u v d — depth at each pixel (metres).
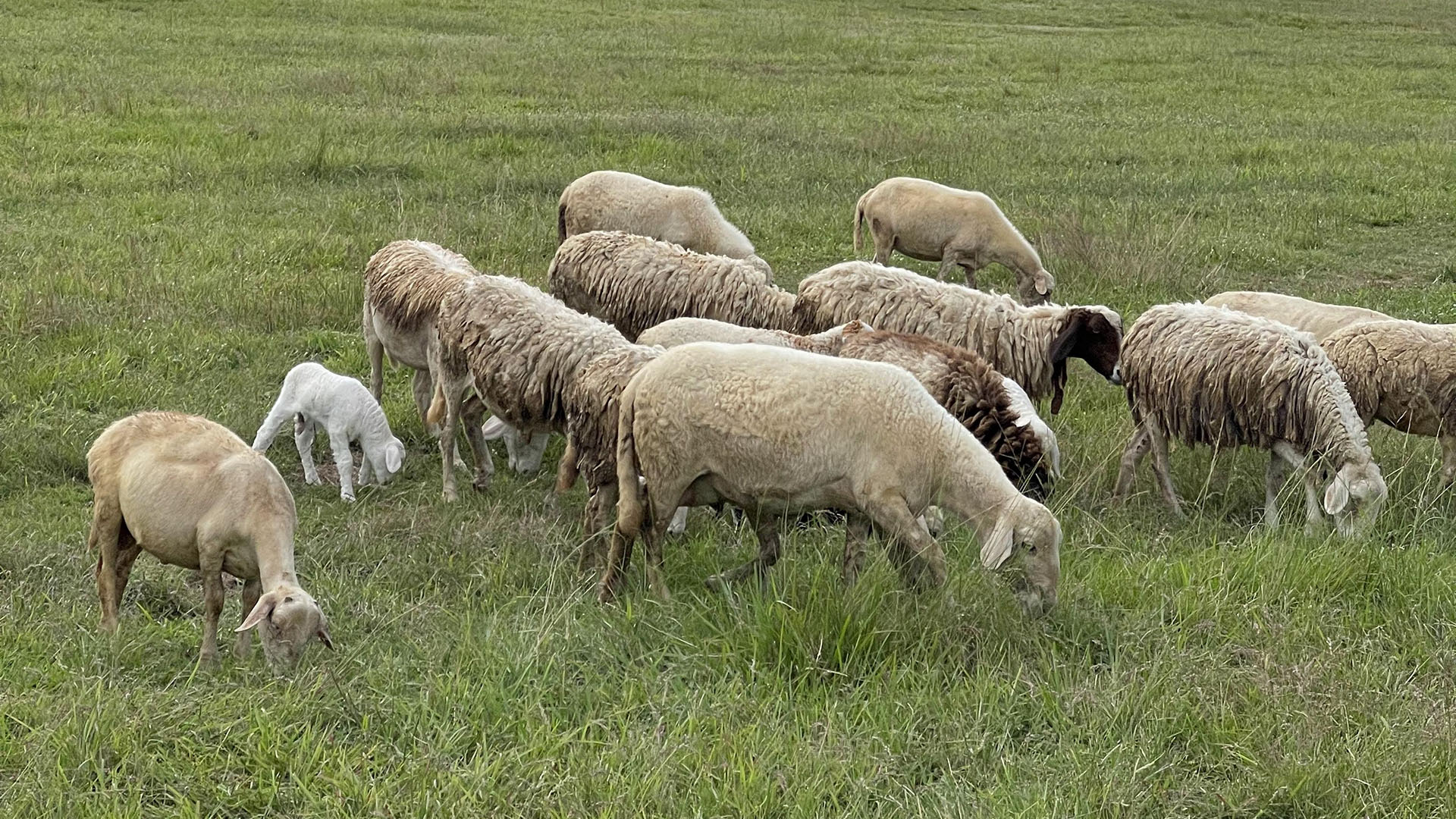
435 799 4.56
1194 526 7.55
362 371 9.55
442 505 7.58
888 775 4.89
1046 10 36.00
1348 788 4.92
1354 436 7.23
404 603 6.18
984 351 8.43
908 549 6.08
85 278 10.80
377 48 24.00
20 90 18.23
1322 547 6.84
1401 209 15.45
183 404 8.58
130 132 16.39
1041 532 5.91
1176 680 5.61
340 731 5.05
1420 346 7.88
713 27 29.25
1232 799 4.88
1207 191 16.27
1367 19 36.25
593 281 9.03
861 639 5.63
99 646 5.46
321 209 13.70
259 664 5.48
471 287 7.58
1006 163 17.28
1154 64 26.77
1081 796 4.79
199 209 13.43
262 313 10.38
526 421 7.39
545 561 6.76
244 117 17.64
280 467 8.23
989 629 5.80
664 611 5.95
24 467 7.55
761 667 5.57
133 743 4.74
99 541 5.74
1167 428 7.86
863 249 13.30
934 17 33.84
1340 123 21.19
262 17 27.02
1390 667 5.85
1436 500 7.68
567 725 5.15
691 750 4.91
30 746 4.70
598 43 26.16
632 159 16.50
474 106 19.53
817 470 5.92
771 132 18.50
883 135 18.19
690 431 5.97
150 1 27.67
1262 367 7.45
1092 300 12.05
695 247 11.18
